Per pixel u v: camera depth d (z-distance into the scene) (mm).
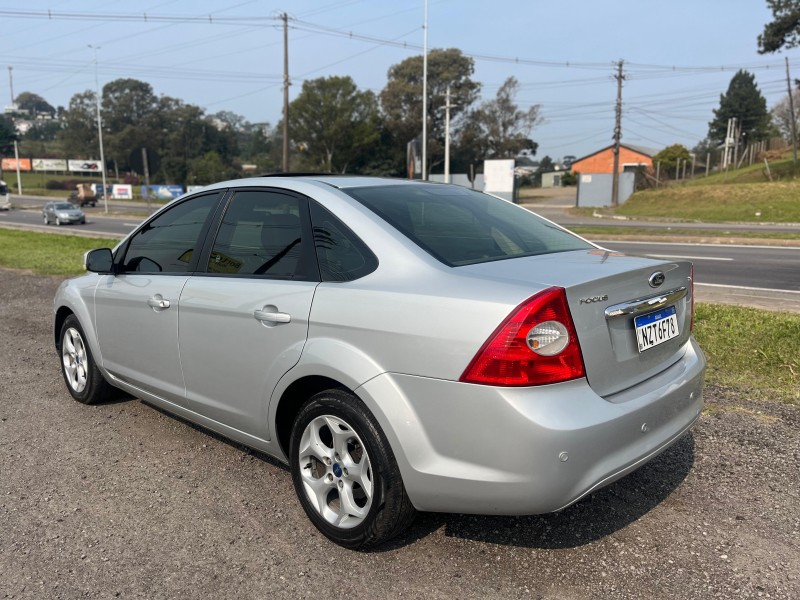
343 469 2836
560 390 2408
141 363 3936
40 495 3422
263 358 3068
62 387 5219
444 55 69375
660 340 2893
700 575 2643
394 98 71062
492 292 2434
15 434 4242
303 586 2637
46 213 35938
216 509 3264
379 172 73938
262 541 2971
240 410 3279
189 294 3469
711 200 37094
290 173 3752
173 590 2625
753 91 94500
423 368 2486
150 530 3070
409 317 2539
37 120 180500
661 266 2871
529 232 3387
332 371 2729
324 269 2939
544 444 2318
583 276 2561
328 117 72062
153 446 4027
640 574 2660
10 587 2648
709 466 3580
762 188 37031
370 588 2617
